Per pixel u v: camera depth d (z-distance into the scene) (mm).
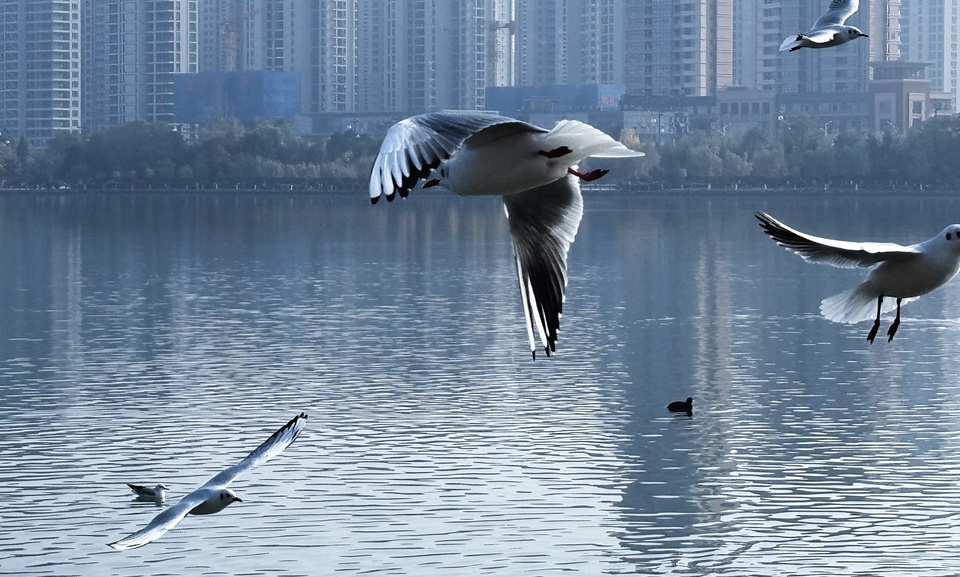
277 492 37406
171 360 59531
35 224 167625
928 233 145000
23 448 42375
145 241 138000
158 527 10922
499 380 54656
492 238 143125
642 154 8695
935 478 39062
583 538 33812
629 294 87438
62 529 34219
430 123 7727
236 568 31562
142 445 42781
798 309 78500
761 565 32156
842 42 13062
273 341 65312
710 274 100938
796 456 41719
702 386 53594
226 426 45625
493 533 34062
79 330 69250
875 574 31359
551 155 8648
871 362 59188
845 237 139375
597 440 43750
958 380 54531
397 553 32562
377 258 116188
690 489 38000
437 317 74438
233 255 119812
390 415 47500
